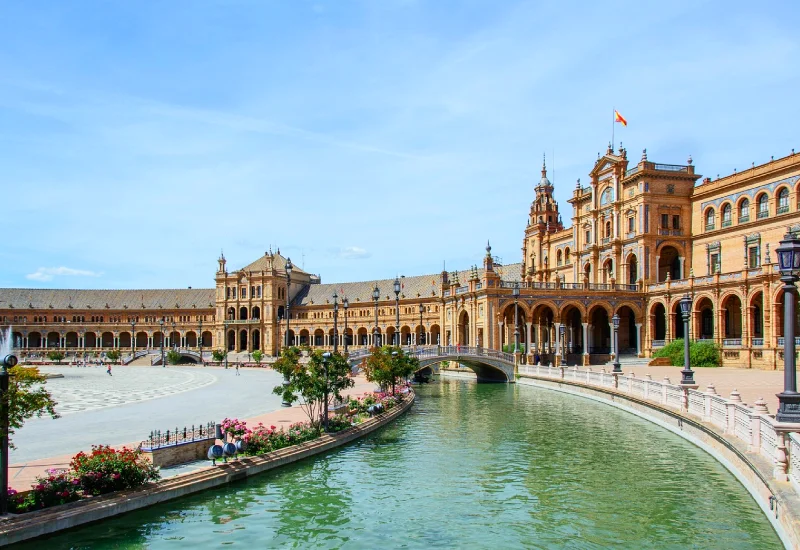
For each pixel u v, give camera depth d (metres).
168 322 182.88
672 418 38.78
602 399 56.34
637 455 32.59
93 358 150.62
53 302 182.38
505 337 108.62
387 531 21.80
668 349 87.00
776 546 19.39
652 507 23.98
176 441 26.66
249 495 25.39
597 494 25.89
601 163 108.81
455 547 20.41
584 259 113.50
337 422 37.41
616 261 104.00
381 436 39.00
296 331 177.00
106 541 20.36
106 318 183.12
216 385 66.50
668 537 20.86
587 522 22.58
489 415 48.84
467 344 106.19
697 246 98.50
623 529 21.77
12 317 179.38
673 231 99.25
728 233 92.38
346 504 24.64
